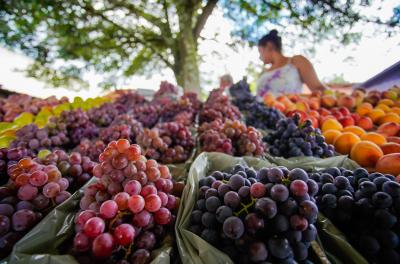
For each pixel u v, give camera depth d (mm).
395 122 1409
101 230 515
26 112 1742
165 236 645
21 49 2943
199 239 560
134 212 563
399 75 1885
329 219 662
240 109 2062
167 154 1093
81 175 776
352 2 1700
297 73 2529
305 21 2229
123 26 4055
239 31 3523
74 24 3348
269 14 2785
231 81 3725
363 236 607
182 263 543
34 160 756
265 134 1463
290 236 517
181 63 3561
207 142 1133
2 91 3369
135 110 1736
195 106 2031
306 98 2049
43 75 3771
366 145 1076
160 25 3818
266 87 2654
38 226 580
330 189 664
